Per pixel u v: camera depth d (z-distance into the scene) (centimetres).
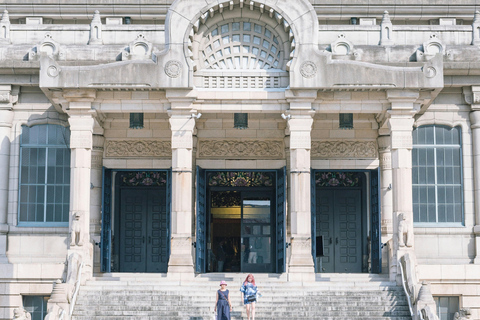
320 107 2625
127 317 2298
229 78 2645
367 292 2438
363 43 2775
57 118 2905
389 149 2958
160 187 3177
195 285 2495
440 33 2844
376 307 2352
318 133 2989
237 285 2473
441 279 2723
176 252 2548
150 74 2575
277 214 2978
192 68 2581
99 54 2691
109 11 3238
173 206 2573
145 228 3162
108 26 2822
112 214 3128
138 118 2803
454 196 2905
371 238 2939
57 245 2869
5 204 2859
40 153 2919
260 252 3142
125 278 2688
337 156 2984
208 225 3133
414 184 2909
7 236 2856
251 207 3170
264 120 2986
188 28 2597
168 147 2995
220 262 3172
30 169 2911
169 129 2988
